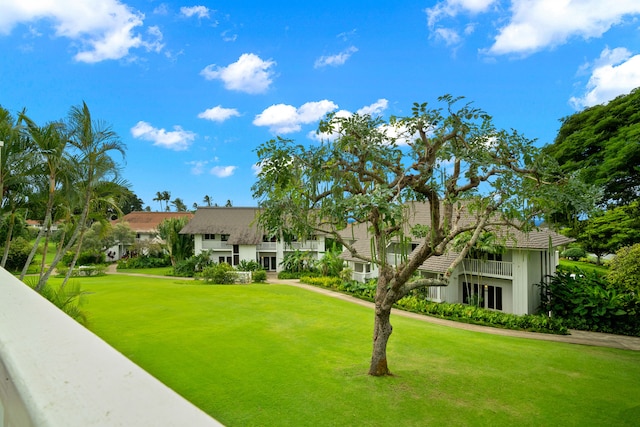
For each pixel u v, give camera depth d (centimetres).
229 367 999
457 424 739
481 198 931
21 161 1015
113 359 76
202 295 2144
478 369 1057
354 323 1549
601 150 2014
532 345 1365
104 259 4341
